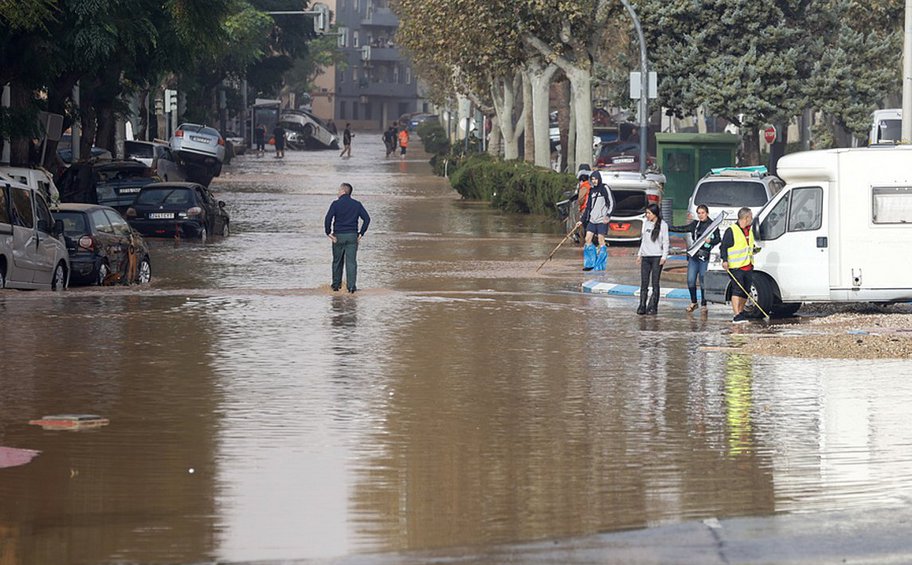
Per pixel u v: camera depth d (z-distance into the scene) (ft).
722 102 379.96
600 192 240.32
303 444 96.27
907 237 178.40
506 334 157.07
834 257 177.99
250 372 127.65
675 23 385.29
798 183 179.83
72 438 97.71
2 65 263.90
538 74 419.95
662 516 77.25
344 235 201.57
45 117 293.64
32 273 201.67
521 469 89.10
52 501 80.33
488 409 110.01
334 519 76.69
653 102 395.96
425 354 140.26
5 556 69.87
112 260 222.07
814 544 71.15
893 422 104.88
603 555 69.36
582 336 156.15
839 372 129.70
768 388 120.57
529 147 488.44
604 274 233.76
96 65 269.44
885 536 72.54
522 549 70.59
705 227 185.57
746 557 68.95
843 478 86.43
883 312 187.42
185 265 253.85
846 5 396.16
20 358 135.44
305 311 177.37
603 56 535.60
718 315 181.06
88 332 155.12
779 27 381.81
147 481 85.20
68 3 255.70
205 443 96.27
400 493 82.58
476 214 396.98
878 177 178.19
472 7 368.68
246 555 70.03
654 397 116.06
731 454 93.71
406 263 254.06
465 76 479.41
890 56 396.16
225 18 291.58
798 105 384.68
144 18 270.05
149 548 71.20
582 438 98.99
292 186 533.55
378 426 102.73
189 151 505.66
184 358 136.05
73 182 339.57
